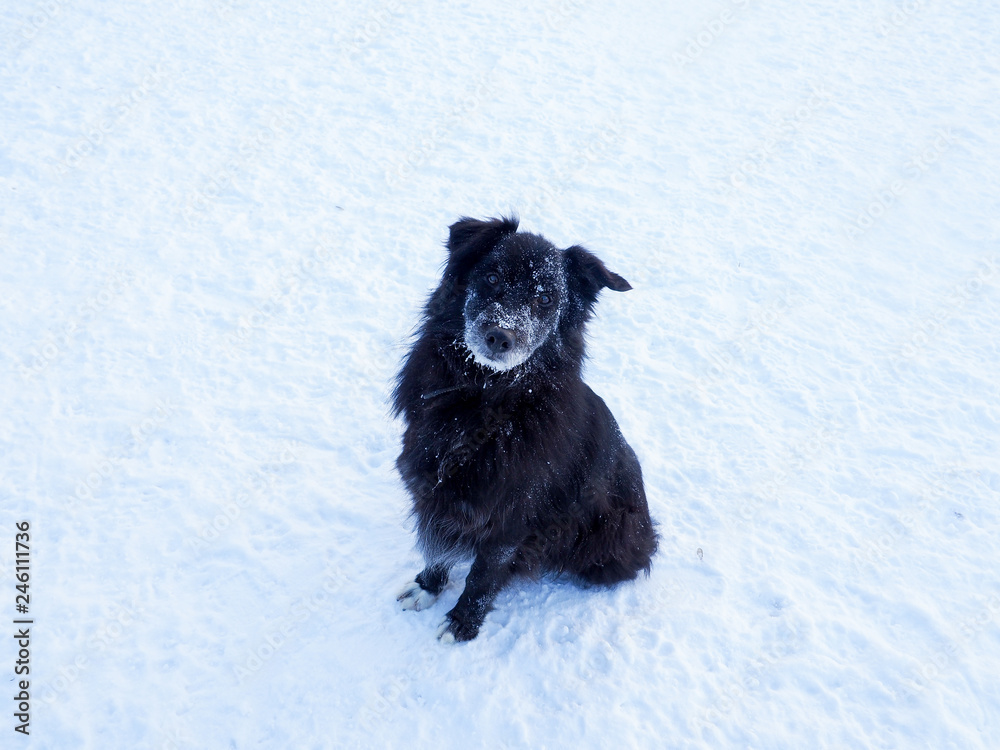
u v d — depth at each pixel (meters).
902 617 1.30
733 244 2.27
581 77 3.26
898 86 3.37
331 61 3.13
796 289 2.07
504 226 1.20
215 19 3.33
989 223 2.43
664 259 2.18
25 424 1.49
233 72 2.93
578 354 1.22
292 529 1.37
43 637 1.21
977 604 1.32
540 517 1.21
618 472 1.28
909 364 1.82
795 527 1.44
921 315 2.00
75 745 1.12
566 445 1.19
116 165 2.27
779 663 1.23
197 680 1.18
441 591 1.30
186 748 1.12
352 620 1.26
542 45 3.51
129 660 1.20
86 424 1.51
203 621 1.25
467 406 1.17
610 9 3.97
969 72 3.49
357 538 1.37
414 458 1.20
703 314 1.95
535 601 1.31
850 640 1.27
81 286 1.80
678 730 1.16
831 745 1.15
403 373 1.24
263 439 1.53
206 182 2.26
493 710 1.17
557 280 1.17
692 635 1.26
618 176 2.59
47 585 1.27
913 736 1.16
